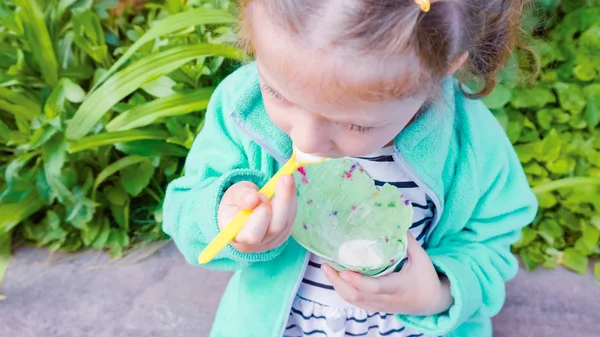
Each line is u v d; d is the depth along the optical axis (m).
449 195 0.62
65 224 1.10
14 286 1.03
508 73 0.83
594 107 1.11
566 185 1.05
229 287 0.73
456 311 0.59
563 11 1.26
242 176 0.56
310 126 0.45
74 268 1.07
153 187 1.14
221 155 0.62
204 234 0.57
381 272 0.55
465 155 0.60
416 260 0.58
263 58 0.44
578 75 1.15
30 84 1.09
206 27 1.11
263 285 0.63
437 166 0.58
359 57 0.40
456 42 0.44
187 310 1.00
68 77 1.10
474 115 0.61
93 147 1.01
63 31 1.12
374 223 0.59
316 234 0.58
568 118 1.12
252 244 0.52
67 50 1.10
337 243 0.58
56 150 0.99
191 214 0.59
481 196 0.63
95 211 1.09
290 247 0.62
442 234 0.64
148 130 1.04
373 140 0.47
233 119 0.59
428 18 0.41
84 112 0.94
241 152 0.62
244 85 0.58
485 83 0.56
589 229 1.05
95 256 1.09
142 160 1.07
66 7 1.12
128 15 1.22
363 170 0.57
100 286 1.03
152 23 1.14
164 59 0.95
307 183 0.58
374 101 0.42
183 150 1.09
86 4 1.13
